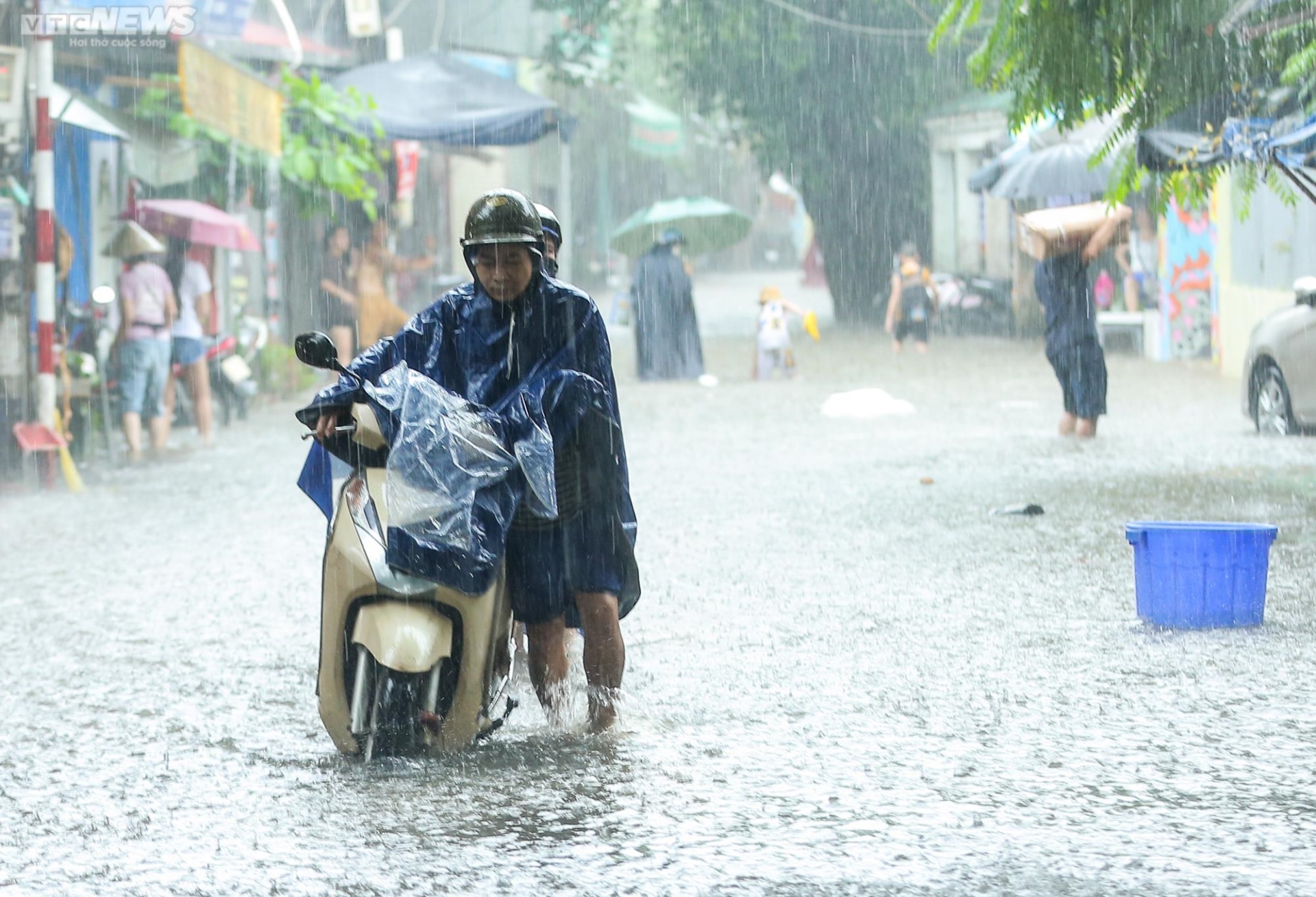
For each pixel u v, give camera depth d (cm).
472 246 1114
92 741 1195
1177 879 864
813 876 880
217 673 1408
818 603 1644
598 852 927
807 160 7956
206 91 3450
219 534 2231
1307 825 947
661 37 7919
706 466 2845
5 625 1633
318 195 4438
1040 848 917
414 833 968
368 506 1088
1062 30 2317
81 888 894
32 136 2888
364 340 4556
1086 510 2209
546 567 1148
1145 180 2900
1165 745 1116
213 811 1021
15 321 2809
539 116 4650
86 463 3056
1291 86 2417
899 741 1138
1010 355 5962
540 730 1178
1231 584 1478
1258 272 4650
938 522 2148
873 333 7450
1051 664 1359
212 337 3809
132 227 3209
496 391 1124
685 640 1484
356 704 1091
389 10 6562
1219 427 3303
